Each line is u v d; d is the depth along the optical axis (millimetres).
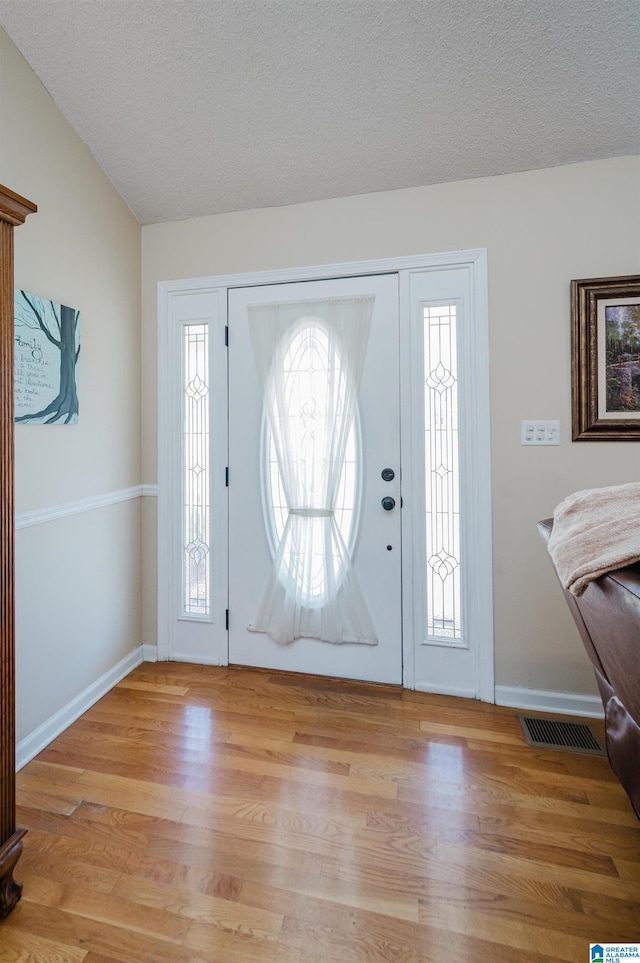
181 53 1656
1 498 1101
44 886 1178
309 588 2240
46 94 1772
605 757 1678
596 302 1872
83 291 1973
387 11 1499
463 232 2002
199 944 1046
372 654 2191
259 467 2279
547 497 1959
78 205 1940
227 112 1843
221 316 2283
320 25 1548
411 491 2094
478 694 2062
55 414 1801
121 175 2123
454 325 2051
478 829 1354
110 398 2156
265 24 1556
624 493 1104
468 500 2047
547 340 1937
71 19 1576
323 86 1727
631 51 1537
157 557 2402
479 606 2039
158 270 2354
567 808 1434
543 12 1467
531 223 1937
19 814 1412
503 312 1972
